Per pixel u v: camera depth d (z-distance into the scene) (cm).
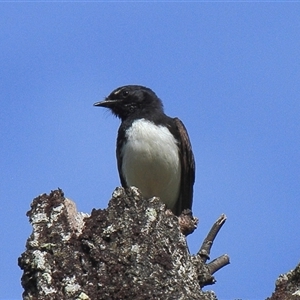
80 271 1024
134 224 1059
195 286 1038
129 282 1004
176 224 1075
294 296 1028
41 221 1081
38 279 1023
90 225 1064
